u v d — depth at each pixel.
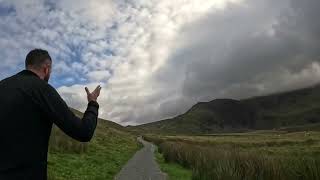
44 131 3.76
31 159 3.63
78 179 22.39
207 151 29.77
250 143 99.56
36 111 3.71
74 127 3.75
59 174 22.78
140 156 50.75
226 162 20.47
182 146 40.69
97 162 33.44
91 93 4.11
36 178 3.65
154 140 122.25
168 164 37.03
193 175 24.09
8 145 3.60
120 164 35.81
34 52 3.96
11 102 3.65
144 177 25.97
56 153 33.72
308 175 15.14
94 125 3.93
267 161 17.67
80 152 38.00
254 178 17.23
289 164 16.55
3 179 3.52
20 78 3.79
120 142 77.94
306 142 99.50
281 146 89.94
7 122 3.62
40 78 3.87
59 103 3.78
